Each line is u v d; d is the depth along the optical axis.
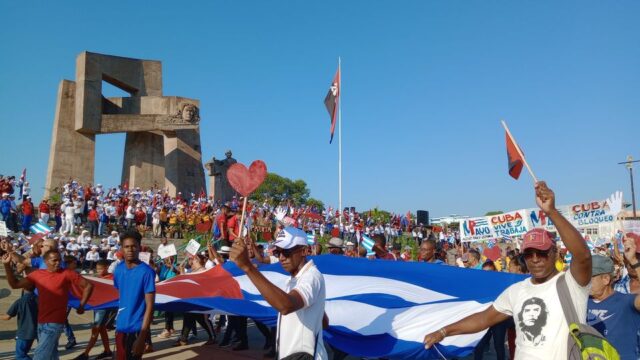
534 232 3.67
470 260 11.34
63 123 34.12
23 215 22.17
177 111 35.97
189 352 8.98
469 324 4.12
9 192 23.36
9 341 9.81
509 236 19.70
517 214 19.50
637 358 4.32
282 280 8.70
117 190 29.11
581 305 3.44
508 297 3.85
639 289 5.11
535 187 3.53
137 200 28.33
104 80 36.31
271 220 25.22
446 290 7.99
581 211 18.20
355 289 8.05
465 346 5.69
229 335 9.58
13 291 14.59
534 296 3.60
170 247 11.52
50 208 26.61
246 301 7.28
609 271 4.55
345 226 31.86
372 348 5.86
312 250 14.06
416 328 5.97
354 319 6.44
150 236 26.27
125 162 37.53
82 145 34.34
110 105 36.31
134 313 5.70
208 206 27.92
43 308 6.25
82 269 19.31
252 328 12.00
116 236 20.17
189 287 8.00
